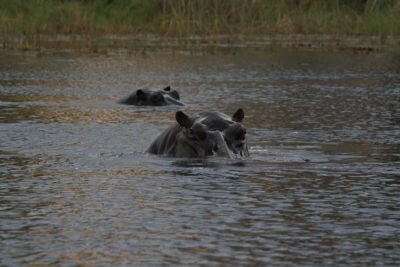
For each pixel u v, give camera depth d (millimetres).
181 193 14641
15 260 10531
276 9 68125
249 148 19828
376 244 11289
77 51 53219
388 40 62656
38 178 16219
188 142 18219
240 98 31516
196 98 31766
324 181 15789
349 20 68250
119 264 10352
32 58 48812
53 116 26562
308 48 55875
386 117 26250
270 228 12148
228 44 58094
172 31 63969
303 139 21609
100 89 34969
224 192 14719
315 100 30781
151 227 12227
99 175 16453
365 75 40750
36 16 64500
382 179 16031
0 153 19297
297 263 10391
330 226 12297
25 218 12836
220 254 10773
